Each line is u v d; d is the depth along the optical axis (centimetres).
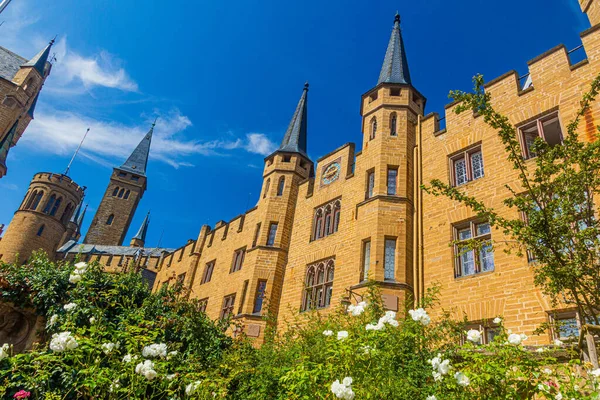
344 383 493
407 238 1480
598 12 1477
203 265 2686
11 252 5078
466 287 1232
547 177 789
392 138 1723
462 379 529
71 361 776
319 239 1869
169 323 1109
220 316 2220
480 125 1458
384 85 1875
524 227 764
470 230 1330
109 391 658
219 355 1105
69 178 5775
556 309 977
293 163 2331
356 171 1820
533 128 1330
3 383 741
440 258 1348
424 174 1573
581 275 676
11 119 5900
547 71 1345
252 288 1975
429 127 1664
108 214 7644
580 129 1175
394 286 1372
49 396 668
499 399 527
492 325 1140
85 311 928
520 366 552
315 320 1143
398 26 2241
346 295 1510
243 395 891
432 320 1178
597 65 1217
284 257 2053
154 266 4856
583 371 596
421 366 655
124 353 810
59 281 1039
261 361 986
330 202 1938
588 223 733
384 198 1566
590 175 743
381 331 634
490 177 1339
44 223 5388
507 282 1143
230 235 2566
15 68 6375
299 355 817
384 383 564
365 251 1545
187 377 769
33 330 1020
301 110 2694
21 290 1013
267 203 2227
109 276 1115
